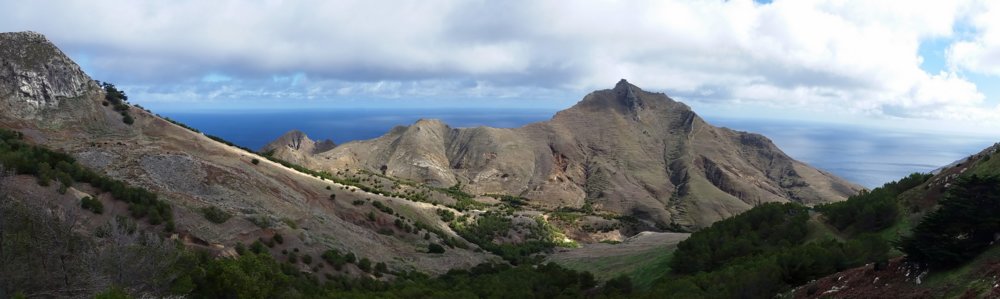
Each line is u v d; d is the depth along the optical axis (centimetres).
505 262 13512
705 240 10012
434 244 12531
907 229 8069
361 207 13862
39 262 4528
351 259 9531
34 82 13212
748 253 8594
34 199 6212
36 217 4841
